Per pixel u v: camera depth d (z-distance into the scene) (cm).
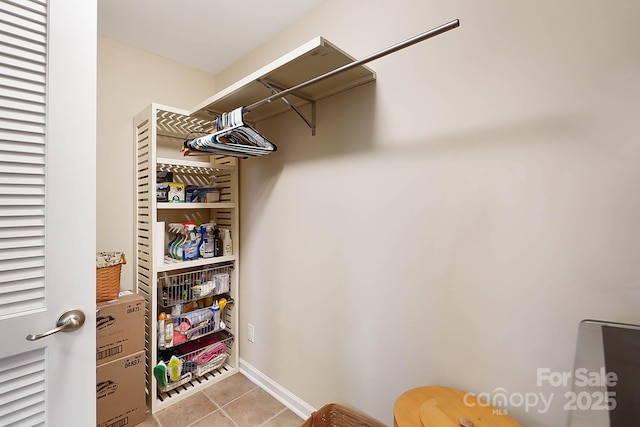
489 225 102
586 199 85
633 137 78
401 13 123
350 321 145
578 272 86
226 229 214
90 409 89
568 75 86
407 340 124
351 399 145
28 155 78
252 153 157
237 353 214
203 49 199
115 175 187
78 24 84
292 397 175
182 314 191
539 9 91
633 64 77
